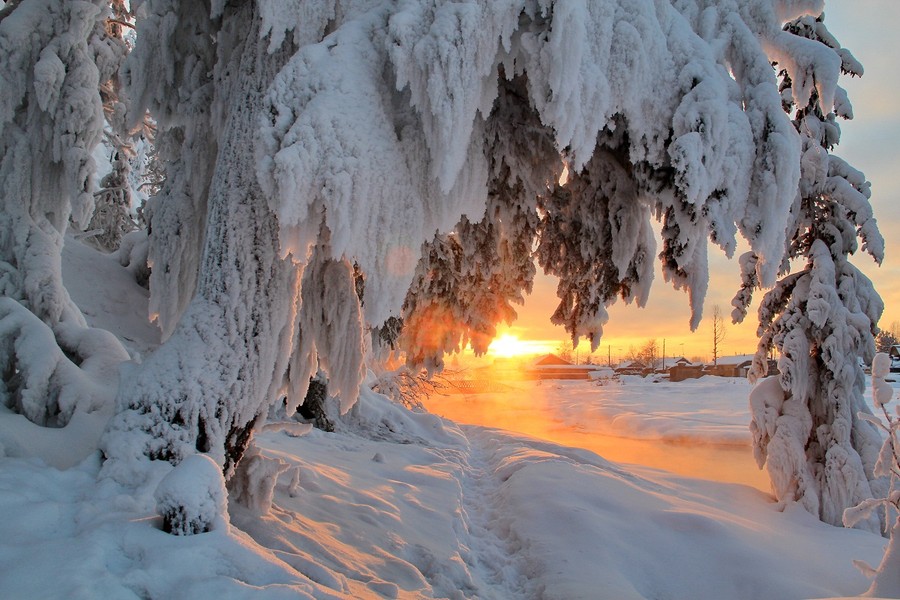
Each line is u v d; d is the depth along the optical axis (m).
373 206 3.80
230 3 4.88
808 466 11.64
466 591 5.85
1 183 5.93
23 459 3.83
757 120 4.41
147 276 13.37
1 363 5.21
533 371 86.56
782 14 5.05
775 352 12.99
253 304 4.08
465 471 12.54
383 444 13.30
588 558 7.05
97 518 3.08
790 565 7.64
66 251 12.70
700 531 8.28
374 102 3.89
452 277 8.05
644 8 4.27
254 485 4.95
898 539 5.61
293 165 3.47
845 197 12.09
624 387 57.34
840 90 12.16
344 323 4.89
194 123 4.94
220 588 2.60
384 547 5.99
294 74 3.75
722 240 4.25
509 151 6.23
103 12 6.51
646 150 4.54
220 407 3.94
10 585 2.42
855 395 11.81
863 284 12.24
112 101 9.30
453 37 3.74
